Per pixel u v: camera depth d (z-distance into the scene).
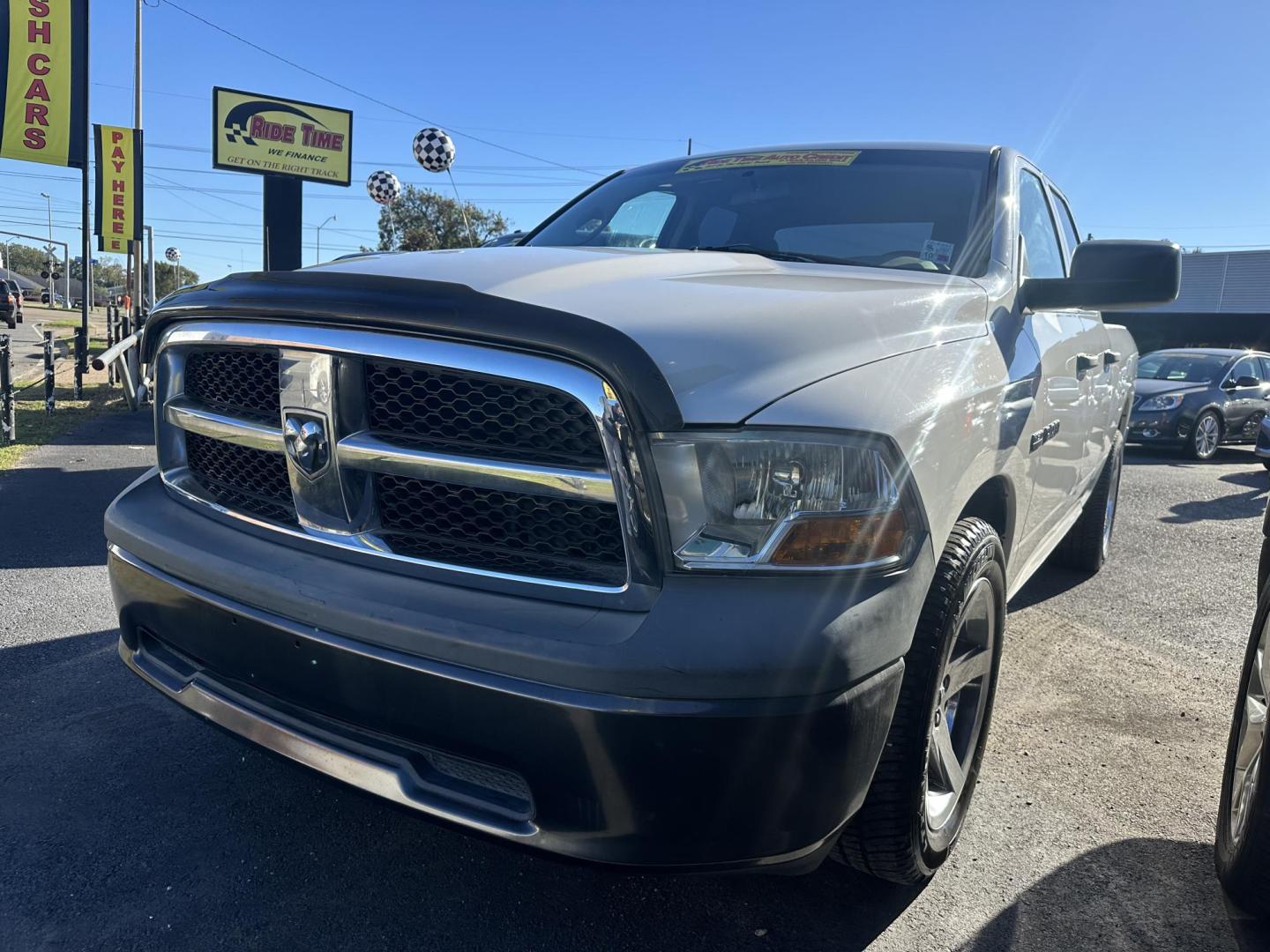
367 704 1.83
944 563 2.05
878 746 1.79
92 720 3.13
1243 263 32.41
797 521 1.66
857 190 3.24
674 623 1.62
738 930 2.21
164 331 2.38
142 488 2.51
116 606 2.44
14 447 8.28
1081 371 3.57
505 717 1.68
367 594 1.85
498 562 1.81
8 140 13.60
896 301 2.22
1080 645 4.28
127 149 18.91
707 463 1.65
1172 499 8.81
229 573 2.03
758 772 1.63
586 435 1.71
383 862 2.44
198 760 2.90
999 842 2.62
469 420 1.82
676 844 1.67
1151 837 2.67
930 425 1.91
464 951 2.11
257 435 2.12
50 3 13.72
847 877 2.42
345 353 1.89
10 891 2.25
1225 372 13.71
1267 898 2.14
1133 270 2.71
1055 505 3.52
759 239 3.12
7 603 4.23
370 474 1.94
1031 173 3.66
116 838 2.49
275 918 2.20
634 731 1.60
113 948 2.09
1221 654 4.23
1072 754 3.17
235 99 19.17
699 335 1.75
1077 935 2.22
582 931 2.19
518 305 1.74
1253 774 2.23
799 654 1.61
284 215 16.36
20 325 32.59
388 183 20.19
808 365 1.81
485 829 1.77
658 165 3.90
